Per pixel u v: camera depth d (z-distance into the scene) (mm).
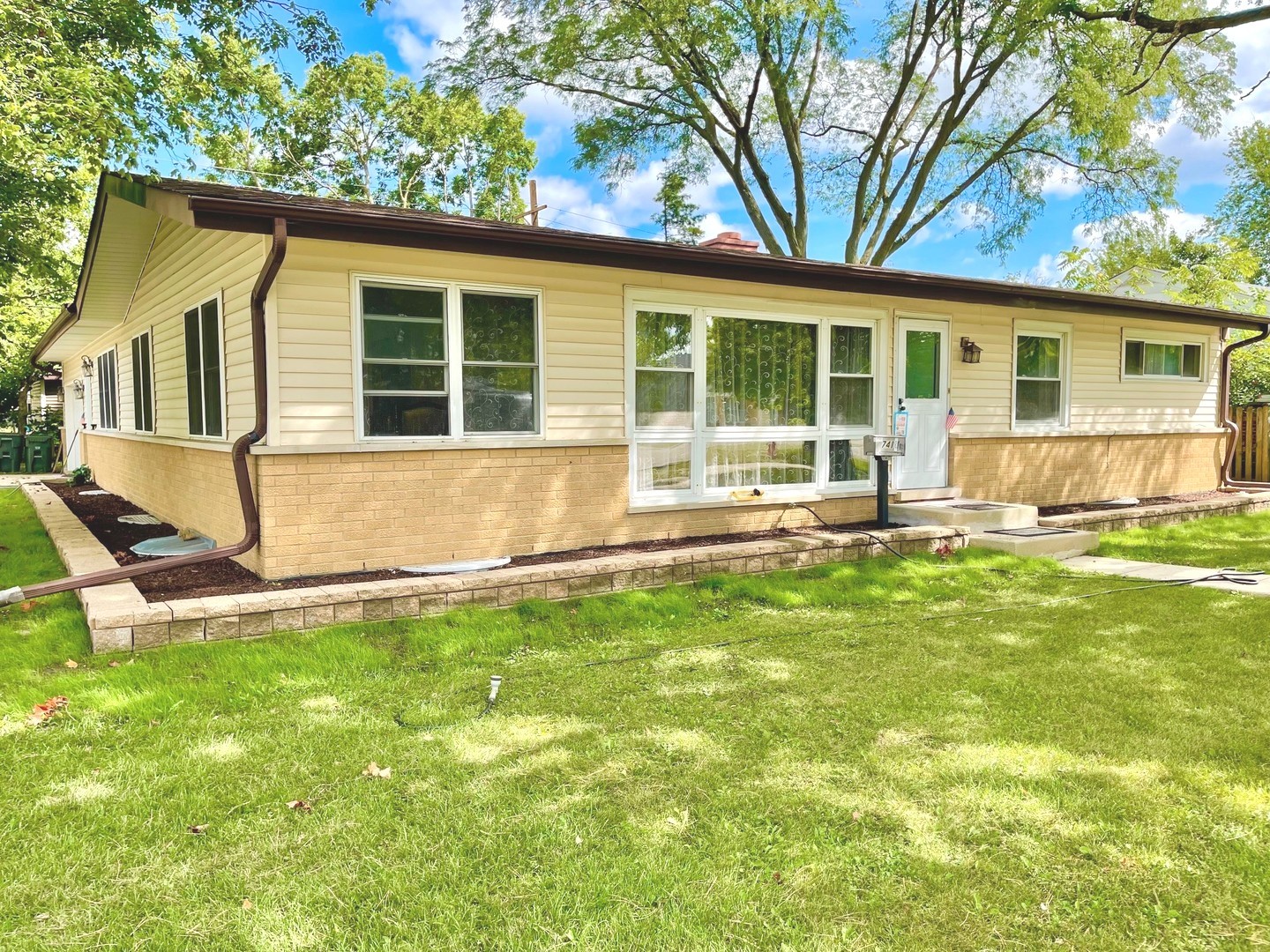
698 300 7555
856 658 4715
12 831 2744
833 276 7699
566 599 5832
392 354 6043
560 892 2406
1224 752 3365
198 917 2299
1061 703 3943
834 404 8609
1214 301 18047
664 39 17016
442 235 5684
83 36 9062
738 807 2912
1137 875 2475
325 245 5727
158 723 3705
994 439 9812
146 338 9891
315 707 3943
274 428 5625
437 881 2469
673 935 2213
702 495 7715
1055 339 10461
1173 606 5910
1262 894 2383
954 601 6203
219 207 4832
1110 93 15289
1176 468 12031
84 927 2254
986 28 17047
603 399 7031
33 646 4629
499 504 6512
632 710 3896
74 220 16328
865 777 3141
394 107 27031
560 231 6336
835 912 2314
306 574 5754
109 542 7945
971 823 2781
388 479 6031
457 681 4328
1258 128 15461
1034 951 2148
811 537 7398
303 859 2602
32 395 23109
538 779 3150
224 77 11914
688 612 5762
